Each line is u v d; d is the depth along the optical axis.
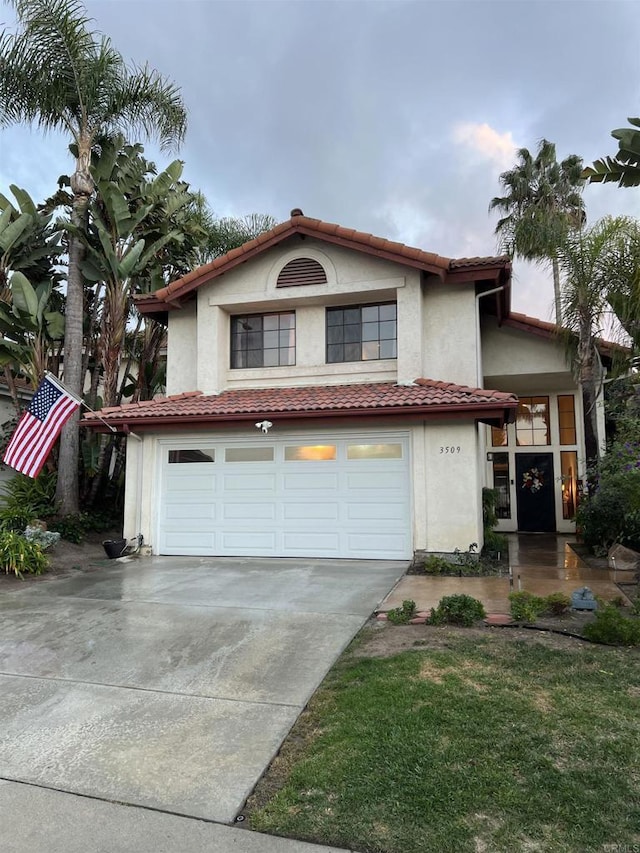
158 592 8.23
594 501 11.02
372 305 12.73
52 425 10.18
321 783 3.25
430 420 10.62
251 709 4.34
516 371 13.74
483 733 3.71
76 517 13.35
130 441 12.15
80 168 13.95
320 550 11.03
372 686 4.50
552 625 6.11
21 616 7.10
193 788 3.32
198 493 11.77
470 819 2.89
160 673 5.12
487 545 11.81
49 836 2.91
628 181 8.84
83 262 14.20
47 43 13.34
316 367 12.78
